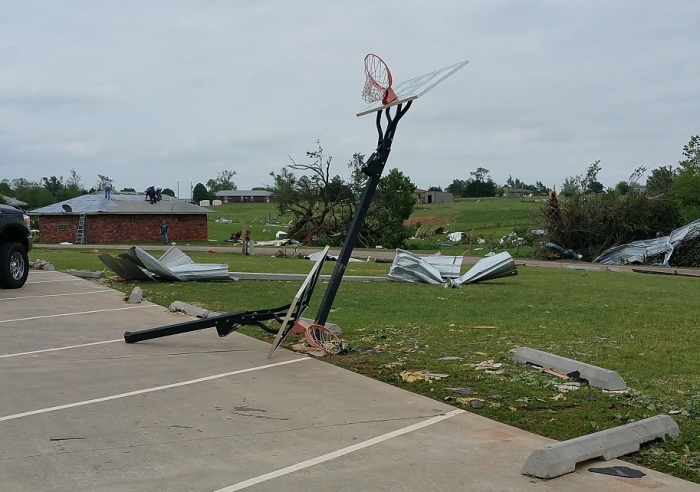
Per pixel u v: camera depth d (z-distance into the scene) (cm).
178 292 1461
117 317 1118
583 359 822
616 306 1375
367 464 483
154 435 541
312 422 577
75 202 4953
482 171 13738
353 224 895
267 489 438
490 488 442
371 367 775
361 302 1362
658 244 3756
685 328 1072
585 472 471
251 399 646
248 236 3425
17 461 482
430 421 581
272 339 946
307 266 2516
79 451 504
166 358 824
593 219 4088
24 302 1282
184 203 5266
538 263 3522
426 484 448
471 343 916
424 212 8119
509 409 612
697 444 525
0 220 1434
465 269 2692
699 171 4412
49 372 749
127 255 1614
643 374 745
